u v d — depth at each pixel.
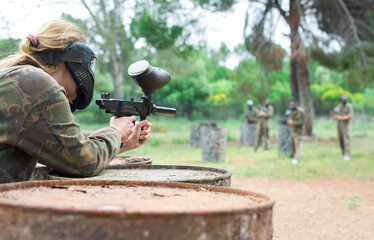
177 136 19.73
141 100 1.97
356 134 26.77
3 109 1.37
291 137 11.80
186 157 11.33
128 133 1.84
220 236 0.85
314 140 19.88
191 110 37.28
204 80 40.81
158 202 1.04
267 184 8.11
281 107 38.12
